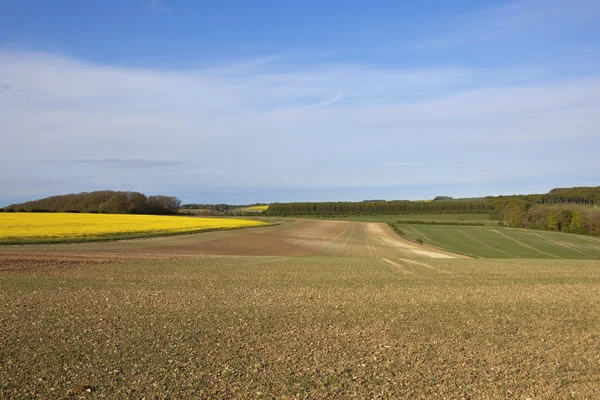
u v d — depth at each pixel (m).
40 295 16.20
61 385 8.00
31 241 33.66
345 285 19.72
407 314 14.00
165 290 17.62
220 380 8.35
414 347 10.55
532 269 27.88
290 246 44.56
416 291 18.42
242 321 12.75
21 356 9.47
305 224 81.00
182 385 8.09
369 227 78.19
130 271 22.70
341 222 88.06
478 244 61.47
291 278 21.53
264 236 52.38
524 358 9.85
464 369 9.11
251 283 19.72
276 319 13.05
